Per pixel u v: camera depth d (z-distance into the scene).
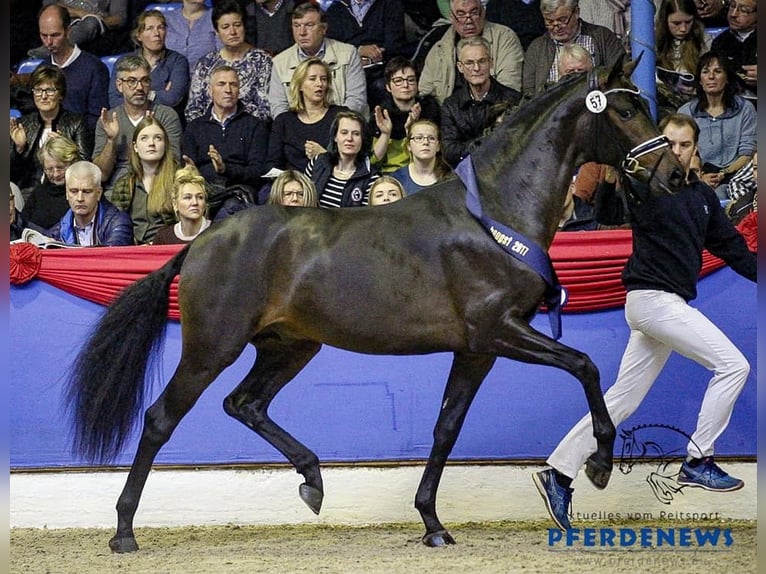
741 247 9.59
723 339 9.23
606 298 10.87
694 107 11.51
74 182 11.47
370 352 9.27
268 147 11.91
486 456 10.95
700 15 11.61
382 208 9.35
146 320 9.45
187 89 12.22
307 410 11.07
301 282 9.16
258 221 9.34
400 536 9.98
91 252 11.21
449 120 11.79
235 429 11.09
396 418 11.02
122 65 11.99
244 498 10.96
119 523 9.42
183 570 8.40
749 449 10.77
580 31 11.87
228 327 9.20
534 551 8.95
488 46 11.84
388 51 12.27
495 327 8.89
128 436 10.14
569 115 9.08
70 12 12.62
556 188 9.12
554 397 10.94
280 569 8.32
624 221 10.10
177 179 11.36
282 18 12.35
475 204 8.99
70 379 9.71
